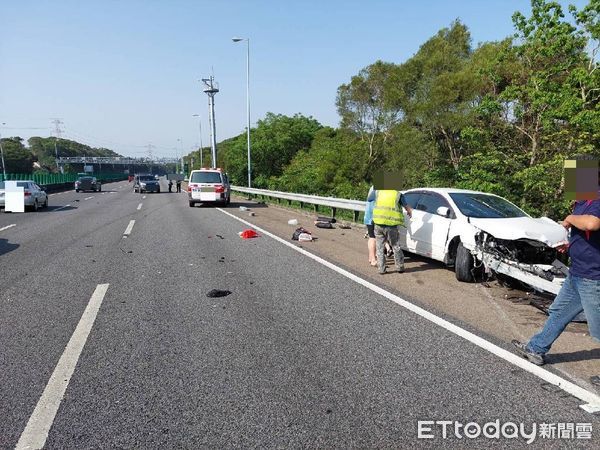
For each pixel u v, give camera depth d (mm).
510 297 5988
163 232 12633
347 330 4766
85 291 6379
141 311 5449
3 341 4520
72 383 3625
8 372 3826
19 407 3277
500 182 16703
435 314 5289
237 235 12000
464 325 4910
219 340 4504
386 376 3695
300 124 58000
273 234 12164
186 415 3143
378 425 3010
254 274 7387
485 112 17484
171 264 8195
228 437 2887
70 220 16031
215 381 3633
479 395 3385
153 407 3254
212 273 7465
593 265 3451
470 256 6691
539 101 14828
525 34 15883
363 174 37750
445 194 7867
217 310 5473
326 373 3758
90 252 9453
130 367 3904
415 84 28984
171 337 4598
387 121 36594
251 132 54969
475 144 18766
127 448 2787
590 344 4367
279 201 24047
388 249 8961
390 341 4449
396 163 26734
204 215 17859
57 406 3277
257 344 4398
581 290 3533
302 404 3271
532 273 5633
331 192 32969
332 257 8875
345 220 14586
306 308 5535
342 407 3230
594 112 13320
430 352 4172
